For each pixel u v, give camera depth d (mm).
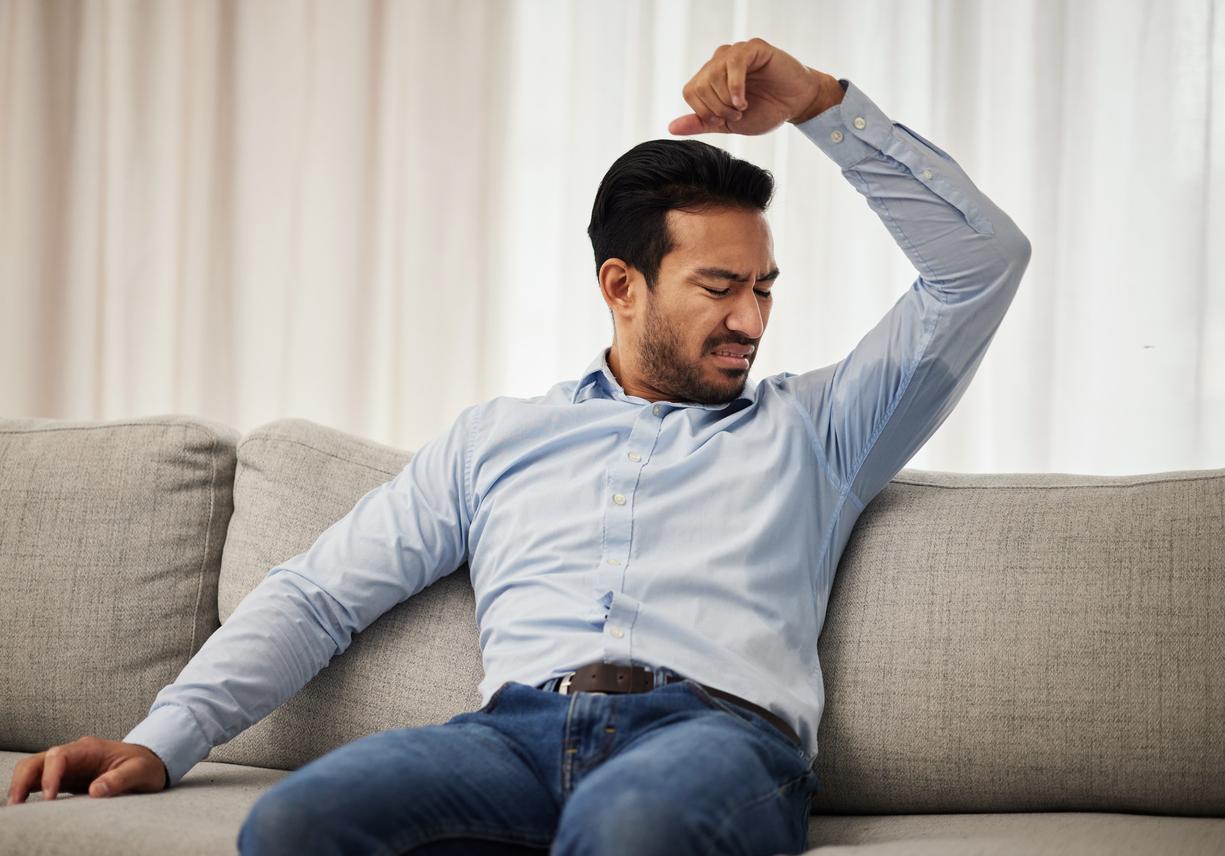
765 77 1443
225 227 2650
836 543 1475
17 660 1683
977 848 1129
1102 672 1343
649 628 1308
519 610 1384
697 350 1471
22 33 2717
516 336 2506
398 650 1555
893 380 1448
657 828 910
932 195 1420
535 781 1162
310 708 1561
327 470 1699
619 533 1383
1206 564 1349
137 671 1672
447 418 2518
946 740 1377
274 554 1654
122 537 1710
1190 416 2143
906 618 1436
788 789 1166
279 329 2619
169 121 2674
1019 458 2213
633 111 2428
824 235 2326
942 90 2287
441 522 1524
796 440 1453
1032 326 2215
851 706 1421
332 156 2600
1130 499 1425
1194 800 1297
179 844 1101
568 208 2447
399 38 2580
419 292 2537
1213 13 2168
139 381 2674
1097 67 2223
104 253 2684
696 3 2402
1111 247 2197
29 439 1812
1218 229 2150
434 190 2547
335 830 972
